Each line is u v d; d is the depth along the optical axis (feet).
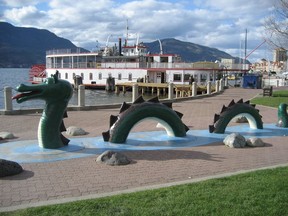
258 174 23.09
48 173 23.76
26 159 27.32
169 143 34.40
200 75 151.74
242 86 161.99
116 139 33.58
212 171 24.85
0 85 211.82
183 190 19.61
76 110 63.57
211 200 17.98
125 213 16.21
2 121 49.21
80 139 35.17
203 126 46.19
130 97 145.18
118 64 165.58
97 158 27.12
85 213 16.19
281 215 16.51
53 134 30.81
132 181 22.22
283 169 24.53
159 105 36.09
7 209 16.94
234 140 33.50
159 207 16.98
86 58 178.91
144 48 176.96
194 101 87.61
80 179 22.53
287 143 36.14
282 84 211.20
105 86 168.14
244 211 16.69
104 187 21.02
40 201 18.52
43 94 29.27
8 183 21.48
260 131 43.21
